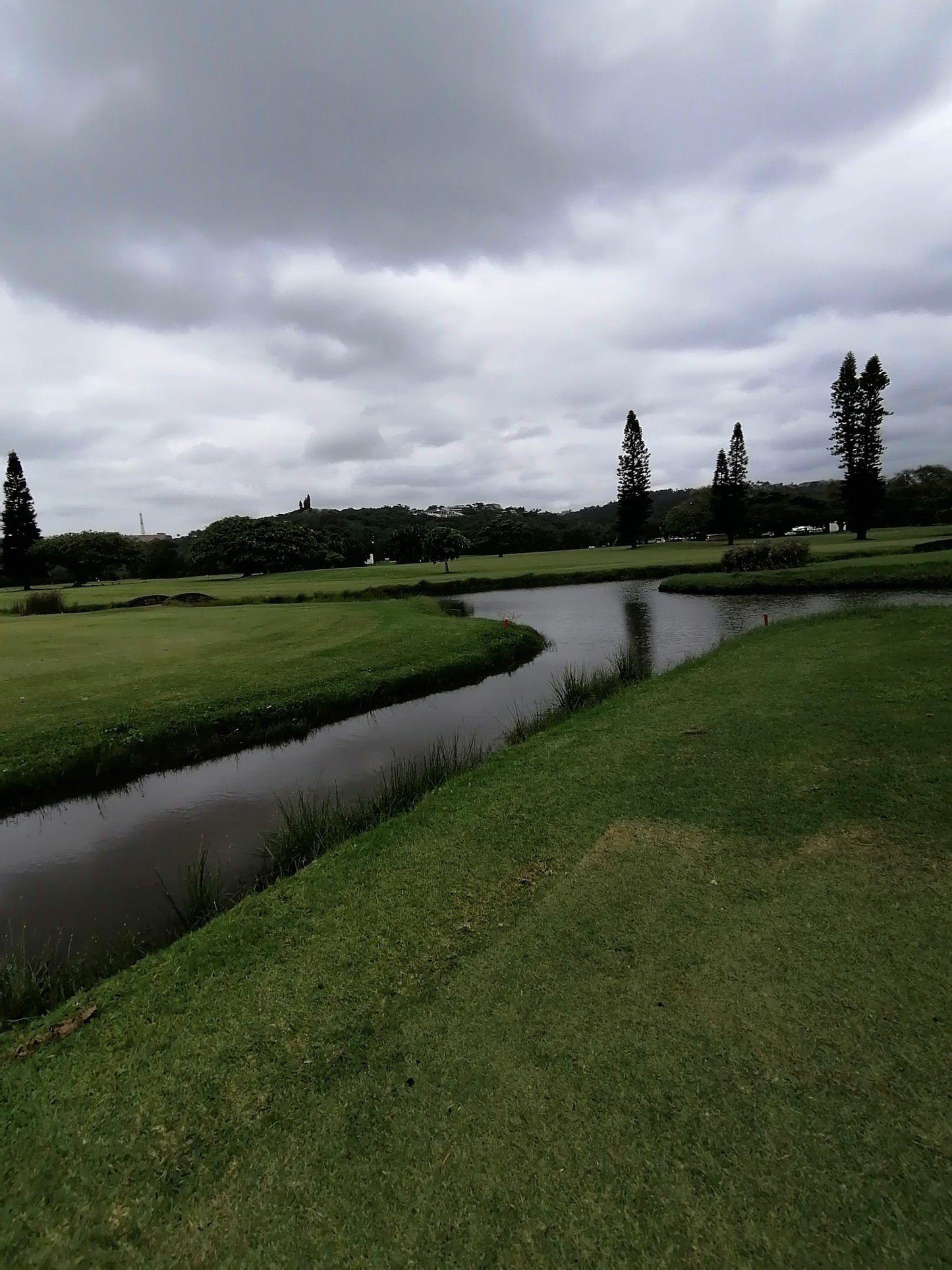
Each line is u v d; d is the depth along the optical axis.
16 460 51.75
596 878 3.40
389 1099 2.06
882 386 37.53
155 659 12.25
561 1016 2.38
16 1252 1.68
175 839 5.76
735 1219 1.60
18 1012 3.20
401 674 11.23
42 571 55.47
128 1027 2.57
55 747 7.48
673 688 8.00
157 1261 1.64
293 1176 1.83
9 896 4.84
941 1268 1.46
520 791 4.85
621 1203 1.67
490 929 3.02
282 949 3.03
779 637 10.86
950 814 3.68
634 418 55.69
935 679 6.67
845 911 2.89
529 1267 1.53
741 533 69.62
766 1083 1.99
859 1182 1.67
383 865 3.81
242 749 8.31
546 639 16.22
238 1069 2.27
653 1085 2.02
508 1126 1.92
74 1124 2.09
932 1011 2.24
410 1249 1.60
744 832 3.75
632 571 32.62
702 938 2.78
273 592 32.12
